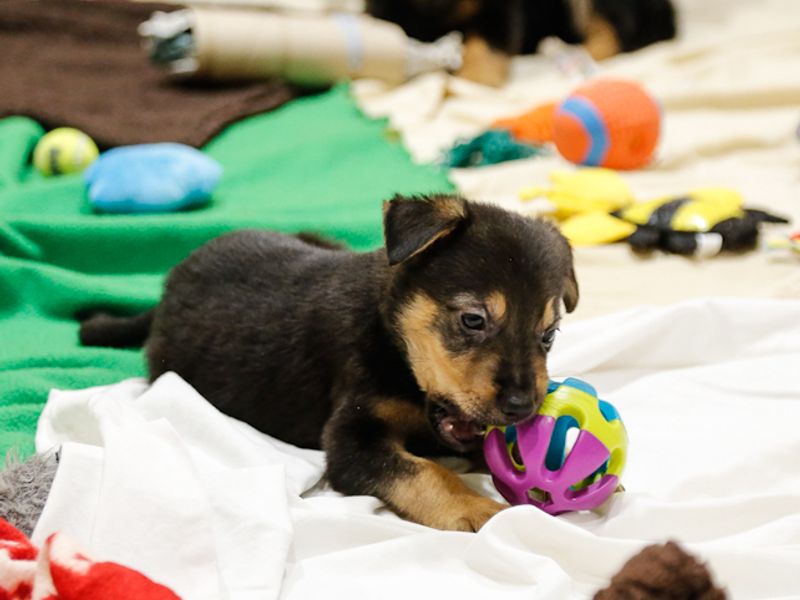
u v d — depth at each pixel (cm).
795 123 196
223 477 129
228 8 225
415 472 134
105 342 154
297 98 210
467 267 135
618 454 134
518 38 227
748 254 168
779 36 222
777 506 133
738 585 119
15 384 146
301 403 141
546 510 133
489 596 116
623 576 110
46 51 209
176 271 148
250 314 142
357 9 238
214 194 177
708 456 139
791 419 143
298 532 126
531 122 194
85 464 127
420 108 205
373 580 120
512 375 133
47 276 158
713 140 192
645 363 149
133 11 219
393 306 137
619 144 183
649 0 234
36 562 107
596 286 162
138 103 197
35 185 172
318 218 168
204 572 114
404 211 135
